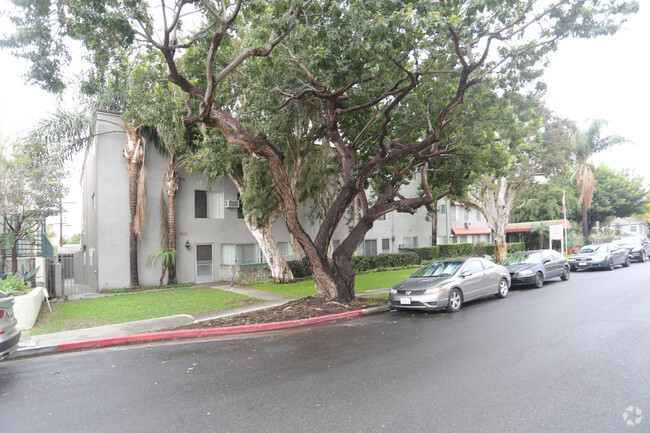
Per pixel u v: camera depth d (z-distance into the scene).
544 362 5.61
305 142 16.91
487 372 5.30
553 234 23.36
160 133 15.54
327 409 4.32
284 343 7.61
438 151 13.45
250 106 12.66
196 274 18.31
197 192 18.61
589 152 32.16
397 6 7.25
